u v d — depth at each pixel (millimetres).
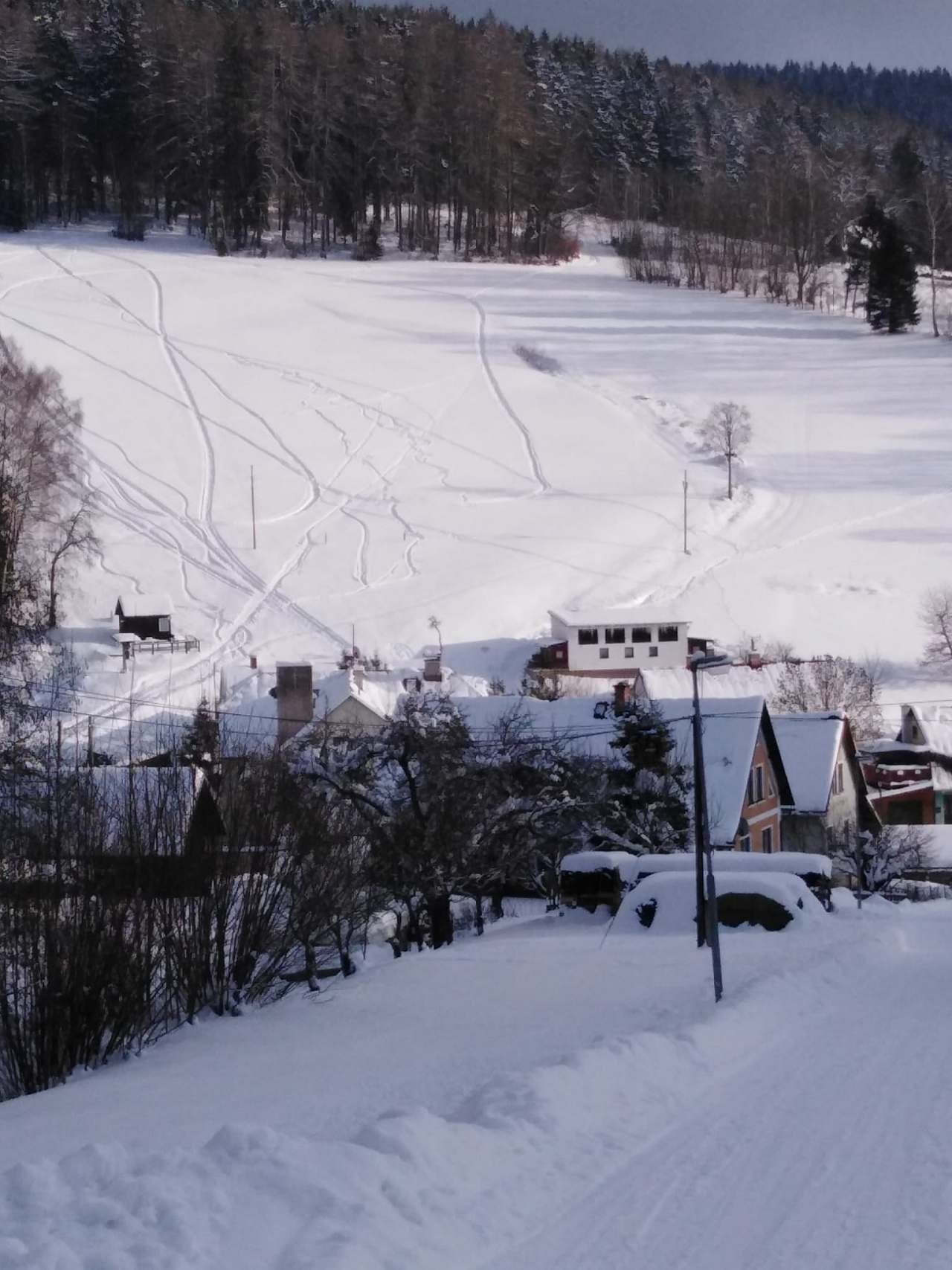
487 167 184500
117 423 112562
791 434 119938
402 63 184875
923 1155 10023
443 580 88250
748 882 31188
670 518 101250
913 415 123812
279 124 175375
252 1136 9047
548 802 34875
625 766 42531
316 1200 8117
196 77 171875
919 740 66750
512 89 187750
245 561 89688
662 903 32062
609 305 161375
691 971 23109
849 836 50531
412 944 35938
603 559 93125
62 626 77500
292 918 24828
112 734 51281
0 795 24594
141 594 82938
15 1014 20422
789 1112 11477
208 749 34406
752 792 46125
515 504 103312
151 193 183000
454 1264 7559
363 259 175375
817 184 191625
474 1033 17859
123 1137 12391
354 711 52250
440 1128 9633
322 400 122750
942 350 143250
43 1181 8672
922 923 32344
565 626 78500
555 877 43188
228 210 174625
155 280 153500
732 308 163000
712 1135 10617
